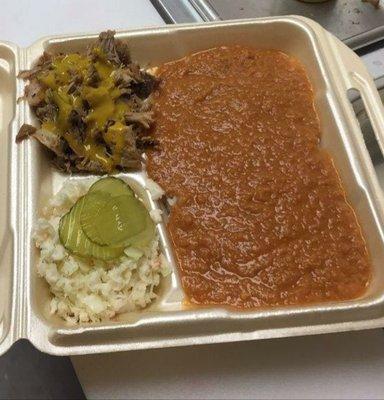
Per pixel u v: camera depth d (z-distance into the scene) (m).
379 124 0.31
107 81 0.32
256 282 0.28
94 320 0.27
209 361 0.26
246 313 0.25
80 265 0.27
